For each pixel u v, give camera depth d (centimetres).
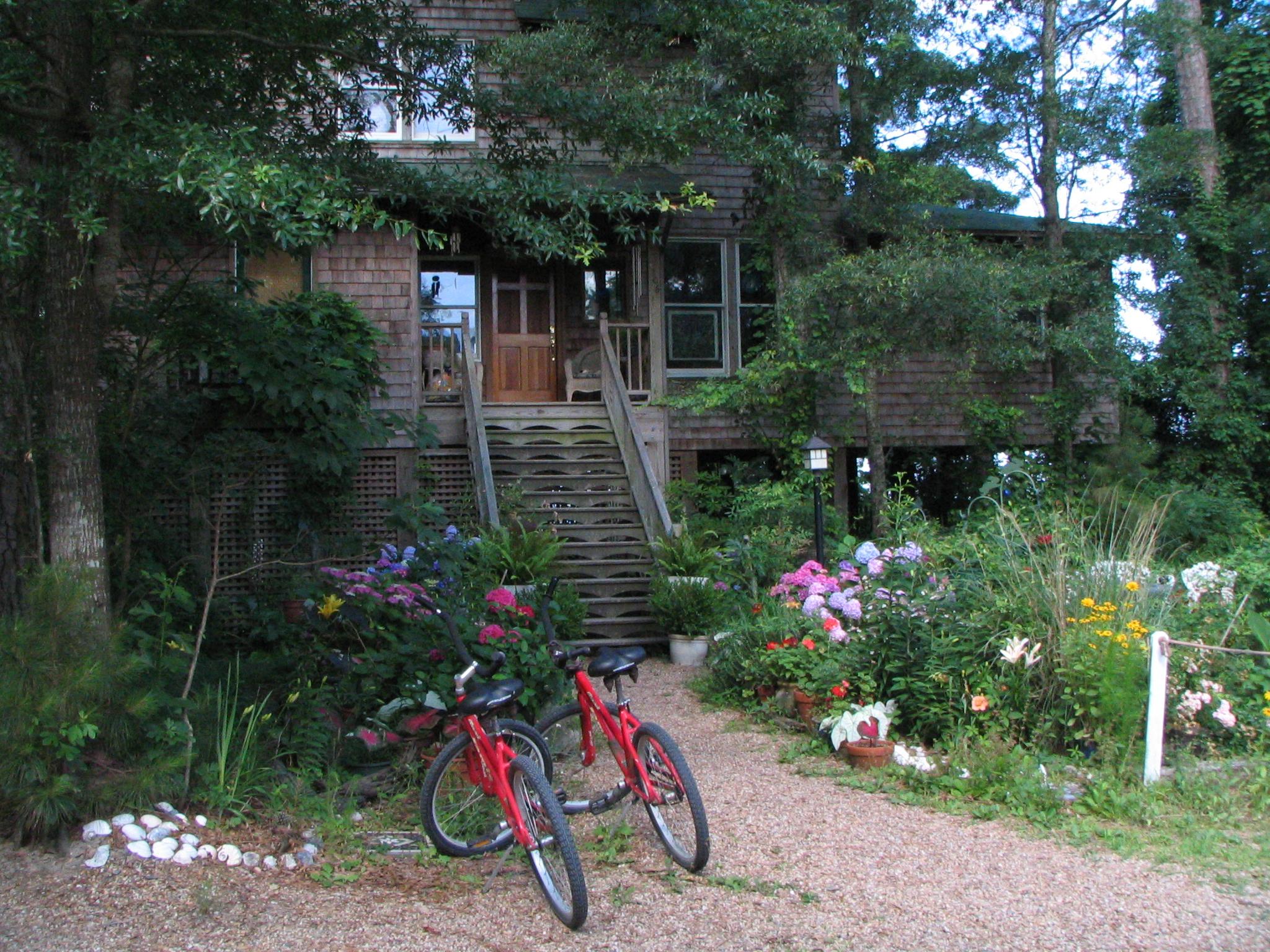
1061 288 1259
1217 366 1570
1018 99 1351
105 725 438
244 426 923
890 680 628
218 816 446
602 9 940
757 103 796
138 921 354
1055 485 1303
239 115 658
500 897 392
